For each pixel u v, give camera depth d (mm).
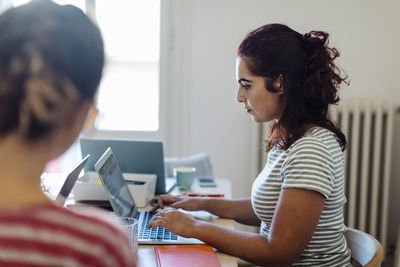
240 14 2713
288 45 1138
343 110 2549
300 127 1169
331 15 2680
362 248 1154
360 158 2666
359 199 2666
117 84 2783
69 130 450
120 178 1354
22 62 411
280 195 1078
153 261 996
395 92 2695
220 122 2785
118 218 1005
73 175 1172
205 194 1648
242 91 1211
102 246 420
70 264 397
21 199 421
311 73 1146
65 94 424
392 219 2727
